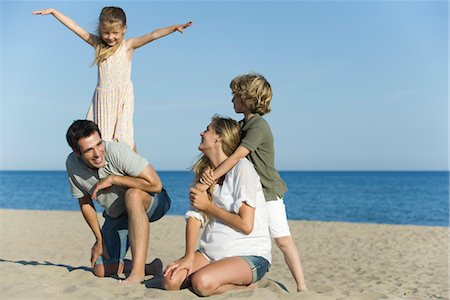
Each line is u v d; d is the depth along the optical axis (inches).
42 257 379.6
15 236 520.1
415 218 1148.5
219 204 170.4
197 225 172.7
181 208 1407.5
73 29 207.0
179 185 2751.0
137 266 181.2
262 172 181.2
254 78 183.6
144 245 183.2
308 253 434.6
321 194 1973.4
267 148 180.7
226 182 170.2
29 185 2778.1
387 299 168.7
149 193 193.3
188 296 158.1
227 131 172.2
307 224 663.8
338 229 606.5
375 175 5068.9
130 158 184.4
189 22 203.9
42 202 1616.6
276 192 184.2
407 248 461.1
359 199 1723.7
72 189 193.6
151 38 204.2
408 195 1920.5
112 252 198.8
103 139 201.0
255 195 167.2
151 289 165.6
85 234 536.7
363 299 169.3
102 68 202.4
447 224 1016.9
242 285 166.1
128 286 170.7
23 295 161.2
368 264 381.7
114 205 194.2
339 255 423.8
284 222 185.5
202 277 156.6
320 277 331.3
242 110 186.9
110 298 157.2
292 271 185.8
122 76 202.7
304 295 161.6
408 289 294.7
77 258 374.9
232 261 162.1
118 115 202.5
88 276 196.4
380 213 1259.8
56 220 681.6
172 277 165.2
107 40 200.1
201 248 173.2
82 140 174.9
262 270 168.1
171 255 400.8
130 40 206.5
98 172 186.9
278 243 185.9
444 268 365.1
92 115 206.5
